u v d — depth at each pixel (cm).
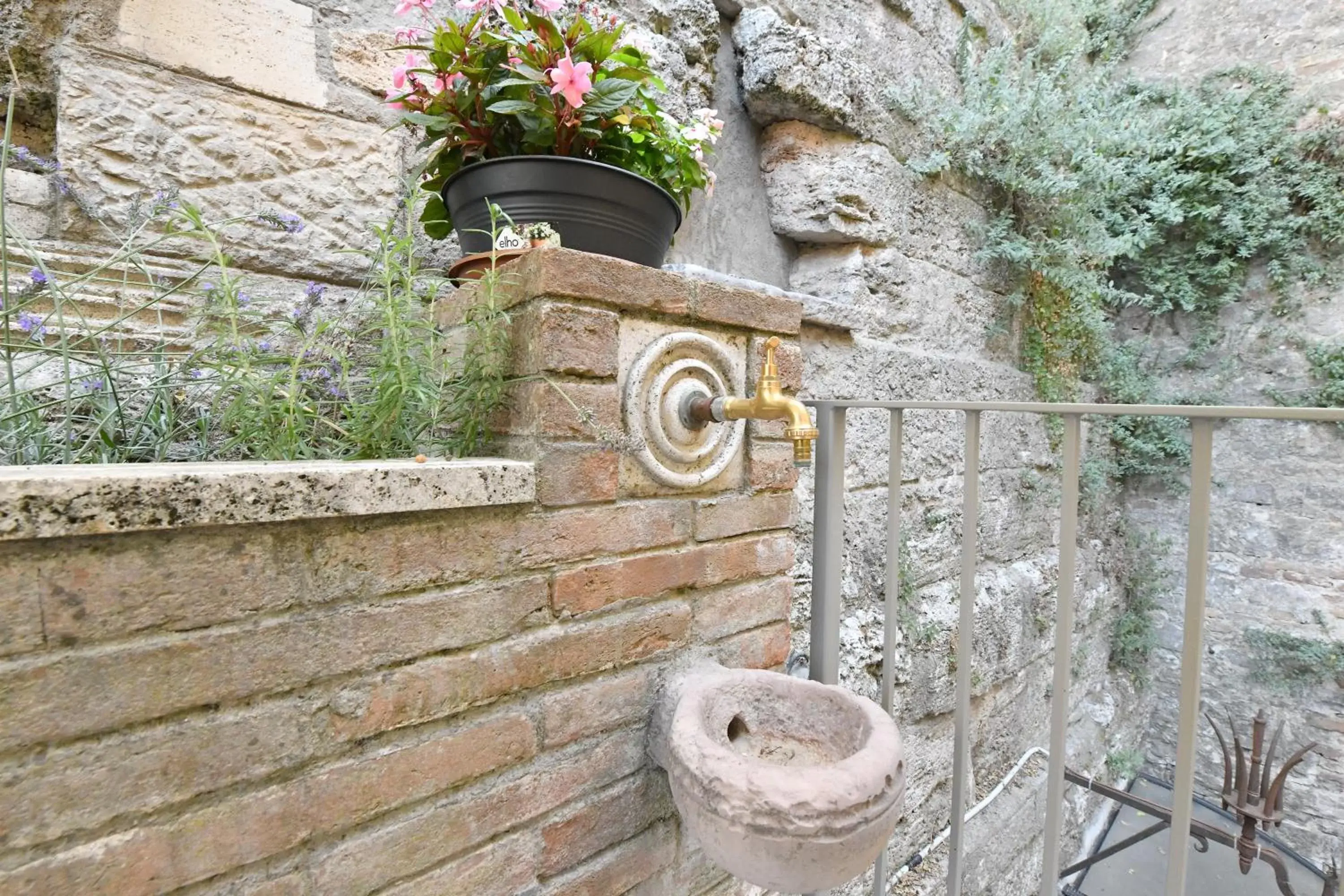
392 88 101
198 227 65
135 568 41
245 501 44
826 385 147
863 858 57
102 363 65
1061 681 74
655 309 71
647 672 74
